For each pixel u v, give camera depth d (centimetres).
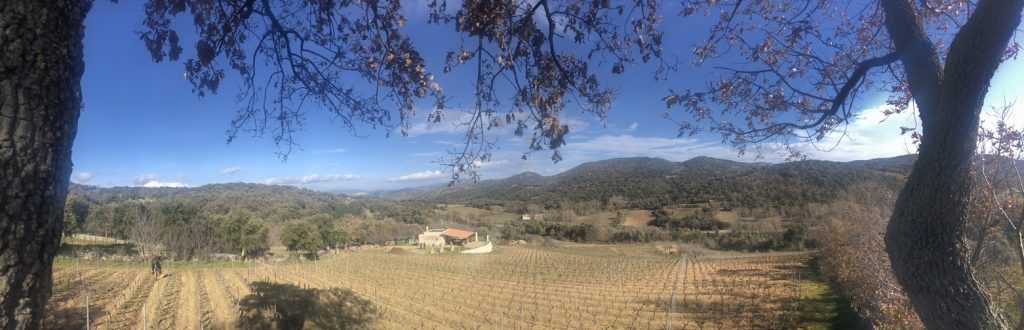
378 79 419
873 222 1386
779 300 2523
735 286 3222
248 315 1881
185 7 369
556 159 349
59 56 177
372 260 5069
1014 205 299
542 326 2152
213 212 5253
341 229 5891
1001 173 313
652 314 2395
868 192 2419
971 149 229
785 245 5272
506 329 2059
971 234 340
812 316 2059
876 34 394
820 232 3506
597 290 3309
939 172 232
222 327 1708
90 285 2478
